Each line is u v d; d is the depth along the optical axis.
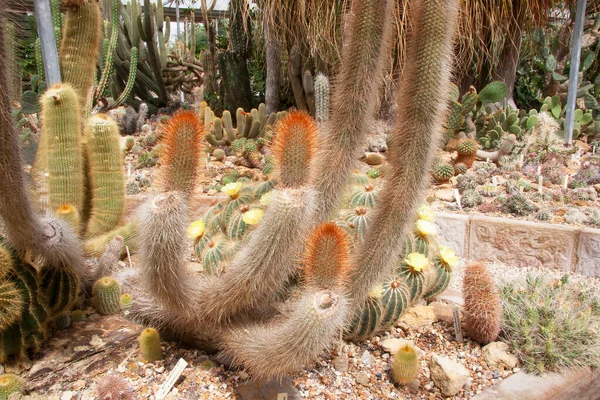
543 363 2.14
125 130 6.52
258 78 7.62
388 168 1.78
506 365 2.12
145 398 1.77
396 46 4.03
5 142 1.53
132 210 3.66
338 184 1.84
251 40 7.05
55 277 2.02
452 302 2.67
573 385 2.04
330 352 2.05
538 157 4.98
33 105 4.79
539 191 4.15
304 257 1.63
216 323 1.79
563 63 7.87
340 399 1.83
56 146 2.54
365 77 1.73
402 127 1.69
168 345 2.09
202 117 6.14
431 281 2.45
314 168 1.77
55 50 3.68
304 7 4.74
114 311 2.30
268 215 1.52
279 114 5.47
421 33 1.59
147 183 4.41
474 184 4.23
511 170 4.76
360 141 1.83
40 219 1.93
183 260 1.62
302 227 1.54
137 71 7.91
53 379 1.84
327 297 1.46
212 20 7.63
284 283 1.93
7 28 1.53
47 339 2.07
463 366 2.10
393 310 2.11
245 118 5.46
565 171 4.80
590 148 5.65
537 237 3.40
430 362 2.03
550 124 5.52
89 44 3.04
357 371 2.00
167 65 9.41
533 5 5.52
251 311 1.86
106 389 1.70
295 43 5.58
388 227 1.74
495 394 1.93
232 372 1.91
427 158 1.70
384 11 1.67
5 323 1.76
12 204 1.64
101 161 2.72
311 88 5.71
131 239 2.83
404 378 1.90
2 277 1.75
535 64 8.32
